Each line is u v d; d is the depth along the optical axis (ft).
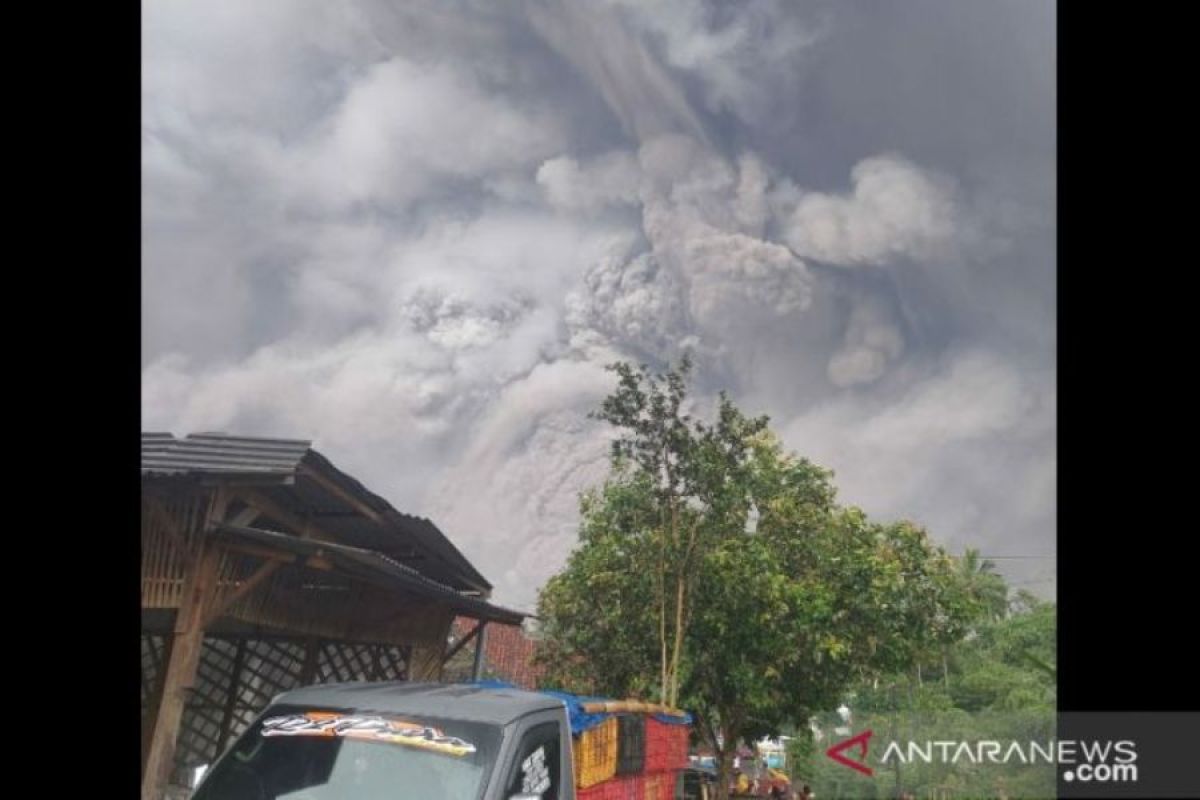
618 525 65.98
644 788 38.06
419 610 50.03
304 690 16.20
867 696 69.56
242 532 31.42
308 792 13.93
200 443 32.60
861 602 66.54
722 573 61.62
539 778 15.07
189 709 41.29
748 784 90.02
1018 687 68.69
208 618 31.55
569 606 68.13
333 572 37.35
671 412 62.28
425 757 14.30
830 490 69.92
